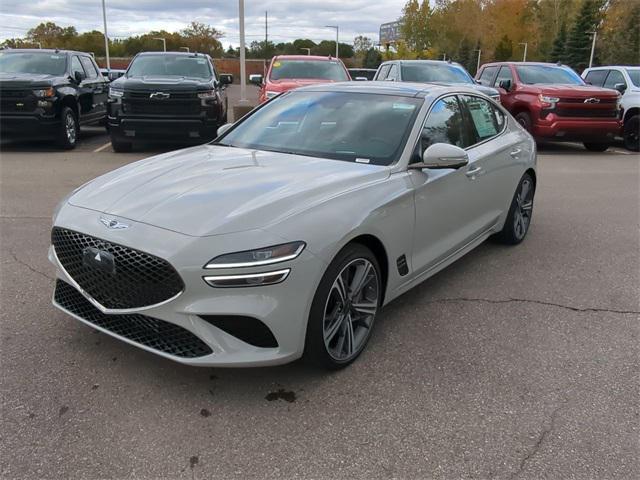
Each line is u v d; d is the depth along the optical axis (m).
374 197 3.41
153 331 2.92
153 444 2.66
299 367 3.36
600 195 8.47
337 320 3.24
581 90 12.33
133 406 2.94
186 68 11.88
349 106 4.42
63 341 3.54
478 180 4.67
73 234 3.13
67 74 12.05
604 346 3.75
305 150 4.09
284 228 2.89
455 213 4.37
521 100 12.82
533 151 5.89
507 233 5.67
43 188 7.87
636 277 5.04
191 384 3.14
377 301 3.55
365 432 2.80
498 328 3.96
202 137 11.02
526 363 3.50
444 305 4.32
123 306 2.96
